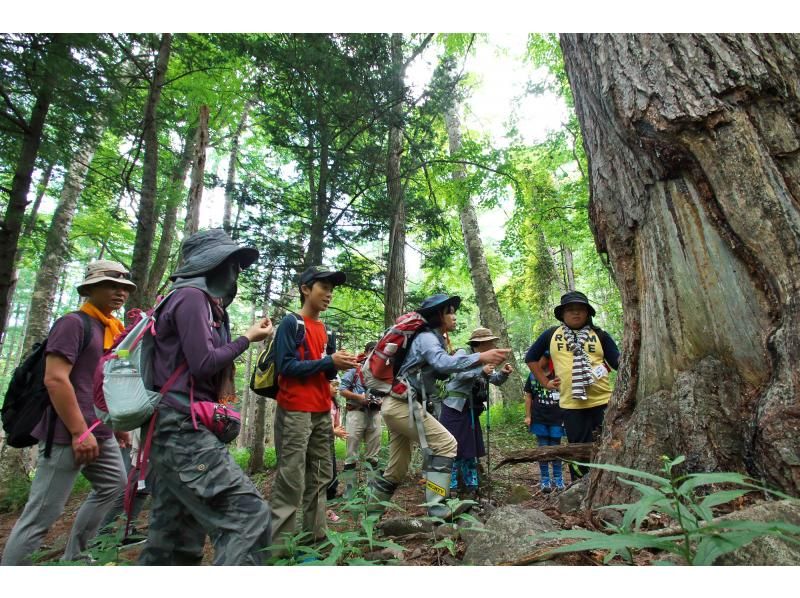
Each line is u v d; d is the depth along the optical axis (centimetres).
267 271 889
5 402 260
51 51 462
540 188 1144
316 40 730
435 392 332
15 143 546
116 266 296
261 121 952
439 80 834
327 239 902
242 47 721
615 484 231
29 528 243
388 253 932
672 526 179
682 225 234
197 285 191
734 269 217
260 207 895
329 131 869
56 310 2217
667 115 226
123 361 176
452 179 1155
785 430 182
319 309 309
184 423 173
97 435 274
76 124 563
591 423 388
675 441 219
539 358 448
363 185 942
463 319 2606
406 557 230
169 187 905
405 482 527
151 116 630
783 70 219
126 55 618
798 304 195
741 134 215
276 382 290
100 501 279
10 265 471
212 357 180
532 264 1720
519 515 210
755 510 153
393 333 336
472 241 1255
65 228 836
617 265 278
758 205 209
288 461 269
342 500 277
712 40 225
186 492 172
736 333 214
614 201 278
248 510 171
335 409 465
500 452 749
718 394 213
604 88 259
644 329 253
